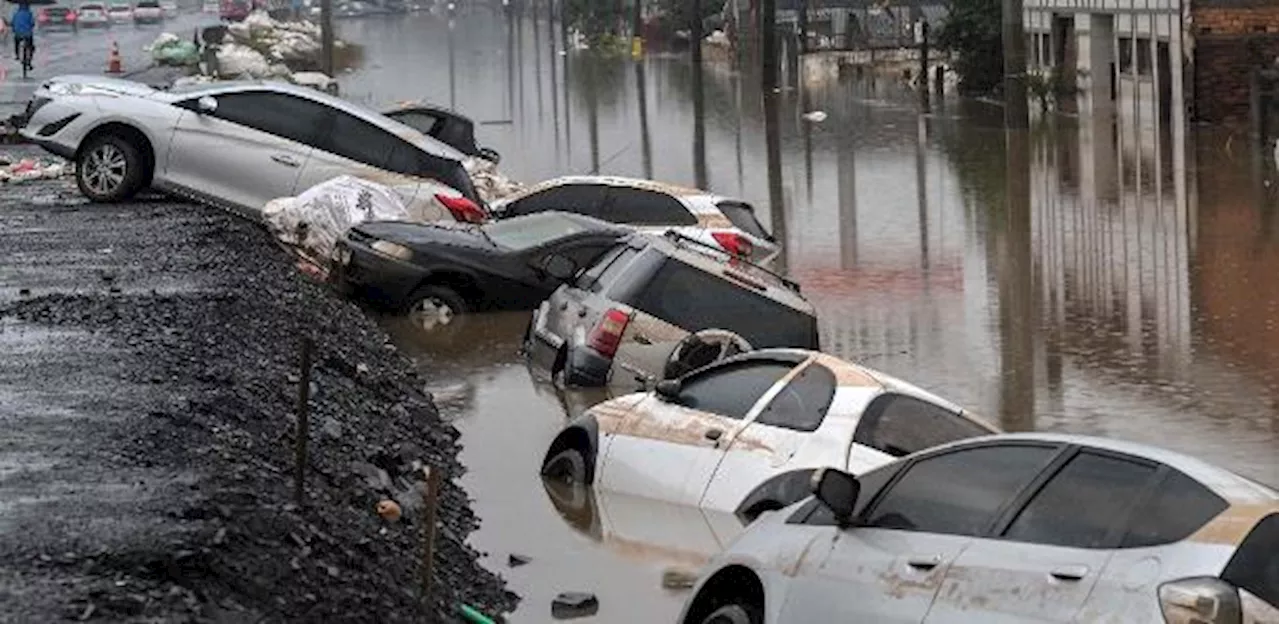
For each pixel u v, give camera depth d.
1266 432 26.89
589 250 35.84
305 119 41.06
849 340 34.38
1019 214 52.12
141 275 31.92
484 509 22.22
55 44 127.06
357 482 20.61
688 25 153.62
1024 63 73.12
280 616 15.22
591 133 82.31
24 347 24.58
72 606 13.90
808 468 20.19
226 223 38.78
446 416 27.88
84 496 16.89
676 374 28.61
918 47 115.94
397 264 35.00
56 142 41.25
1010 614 13.01
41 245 35.47
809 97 99.19
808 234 48.97
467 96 104.88
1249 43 74.00
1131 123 78.75
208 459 18.88
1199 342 33.84
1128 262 43.25
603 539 20.94
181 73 93.56
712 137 78.69
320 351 27.59
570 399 28.95
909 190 58.38
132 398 21.41
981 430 20.88
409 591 17.44
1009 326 35.69
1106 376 31.14
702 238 39.50
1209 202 53.38
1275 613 12.02
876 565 14.21
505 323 35.12
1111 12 84.00
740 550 15.66
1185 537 12.48
